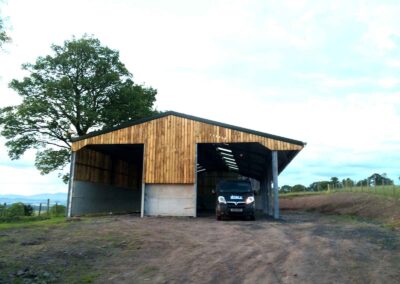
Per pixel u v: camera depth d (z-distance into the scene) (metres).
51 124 31.20
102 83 32.31
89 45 32.53
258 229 14.41
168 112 20.83
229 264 8.28
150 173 20.48
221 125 20.22
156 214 20.30
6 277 7.21
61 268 7.94
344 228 14.63
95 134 20.97
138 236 11.80
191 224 16.05
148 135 20.78
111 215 24.03
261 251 9.64
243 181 19.73
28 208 32.47
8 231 12.91
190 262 8.50
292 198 44.12
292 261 8.48
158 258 8.94
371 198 25.55
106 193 25.78
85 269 7.93
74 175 21.11
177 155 20.44
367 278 7.12
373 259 8.59
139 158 29.23
